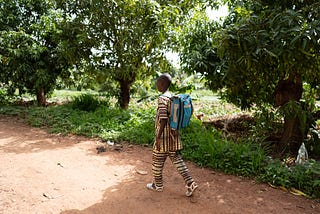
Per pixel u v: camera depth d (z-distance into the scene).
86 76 10.02
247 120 8.07
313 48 4.20
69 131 6.89
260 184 4.07
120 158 5.14
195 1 8.25
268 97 6.70
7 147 5.64
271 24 4.19
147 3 7.66
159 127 3.43
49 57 10.02
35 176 4.21
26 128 7.33
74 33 8.66
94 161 4.95
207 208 3.36
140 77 9.59
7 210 3.23
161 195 3.67
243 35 4.32
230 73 5.16
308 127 5.54
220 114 9.91
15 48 9.43
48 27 9.21
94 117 7.69
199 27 6.74
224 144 5.06
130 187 3.92
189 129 6.16
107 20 8.34
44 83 9.87
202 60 6.00
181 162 3.58
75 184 3.98
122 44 8.46
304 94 6.64
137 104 11.19
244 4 5.50
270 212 3.29
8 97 11.45
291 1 4.72
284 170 4.10
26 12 10.36
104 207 3.35
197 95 15.40
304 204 3.50
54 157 5.10
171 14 7.93
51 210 3.26
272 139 6.08
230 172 4.45
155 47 8.56
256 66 4.82
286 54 4.04
